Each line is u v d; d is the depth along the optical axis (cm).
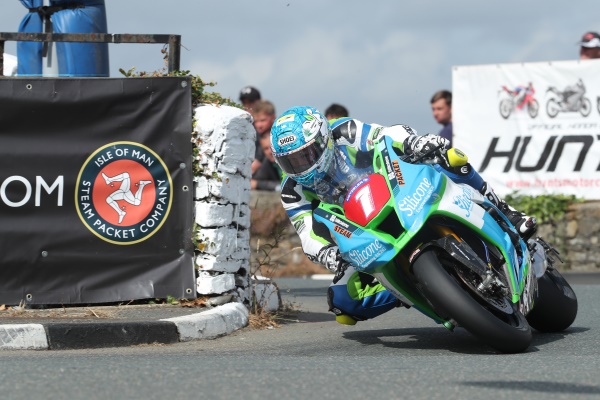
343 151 993
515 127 2369
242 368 757
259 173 2383
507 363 815
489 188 1041
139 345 1017
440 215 920
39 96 1181
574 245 2344
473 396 650
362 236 912
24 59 1467
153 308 1184
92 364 782
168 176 1205
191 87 1219
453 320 910
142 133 1200
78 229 1188
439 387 679
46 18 1459
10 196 1175
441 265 904
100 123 1193
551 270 1149
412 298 962
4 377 711
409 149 987
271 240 2377
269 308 1330
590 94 2322
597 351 967
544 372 749
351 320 1073
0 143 1173
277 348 1015
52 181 1184
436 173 926
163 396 646
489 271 888
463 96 2394
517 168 2370
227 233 1217
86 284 1186
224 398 640
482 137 2386
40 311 1151
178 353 951
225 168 1208
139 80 1202
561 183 2348
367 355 952
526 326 941
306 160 953
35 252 1177
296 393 655
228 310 1146
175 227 1207
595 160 2327
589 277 2111
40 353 941
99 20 1458
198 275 1206
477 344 1036
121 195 1196
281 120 964
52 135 1185
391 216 942
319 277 2298
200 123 1208
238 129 1226
